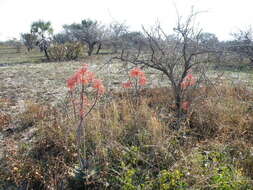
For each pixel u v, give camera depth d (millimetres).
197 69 4305
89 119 3506
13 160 2965
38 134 3621
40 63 15078
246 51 5609
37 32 18109
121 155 2953
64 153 3090
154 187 2457
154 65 4094
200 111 4016
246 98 5031
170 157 2844
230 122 3859
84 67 2555
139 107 4094
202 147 3141
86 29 23484
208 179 2410
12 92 6441
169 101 4750
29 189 2668
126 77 7969
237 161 2803
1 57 20922
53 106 4910
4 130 3920
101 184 2609
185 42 3777
